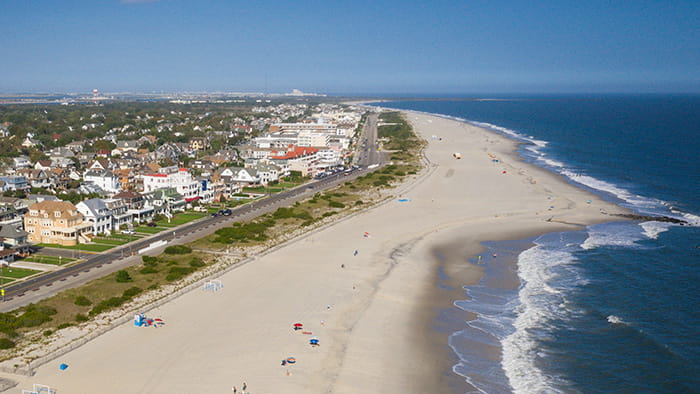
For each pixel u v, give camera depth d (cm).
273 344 8081
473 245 13350
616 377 7275
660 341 8188
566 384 7144
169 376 7125
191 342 8100
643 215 16125
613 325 8788
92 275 11038
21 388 6769
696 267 11444
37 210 13512
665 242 13300
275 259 12188
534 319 9081
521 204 17725
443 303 9800
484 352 8012
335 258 12294
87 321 8694
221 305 9519
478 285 10688
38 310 8925
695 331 8531
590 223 15312
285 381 7069
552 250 12825
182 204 17525
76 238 13412
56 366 7325
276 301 9731
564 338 8400
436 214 16538
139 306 9312
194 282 10506
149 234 14325
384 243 13525
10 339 8019
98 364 7406
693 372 7331
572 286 10506
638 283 10562
